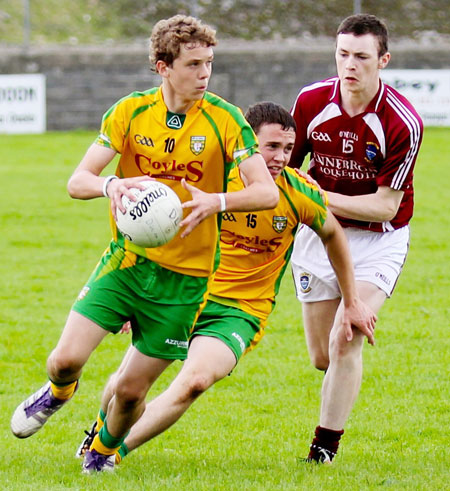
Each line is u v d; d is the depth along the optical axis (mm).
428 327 31609
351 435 20625
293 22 103188
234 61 90438
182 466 17453
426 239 48125
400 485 15789
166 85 15031
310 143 19500
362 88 18172
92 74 91562
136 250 15672
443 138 82000
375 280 19000
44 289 37812
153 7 106312
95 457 16641
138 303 15773
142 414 16875
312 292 19750
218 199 14211
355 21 18125
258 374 26391
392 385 24922
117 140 15398
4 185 65125
